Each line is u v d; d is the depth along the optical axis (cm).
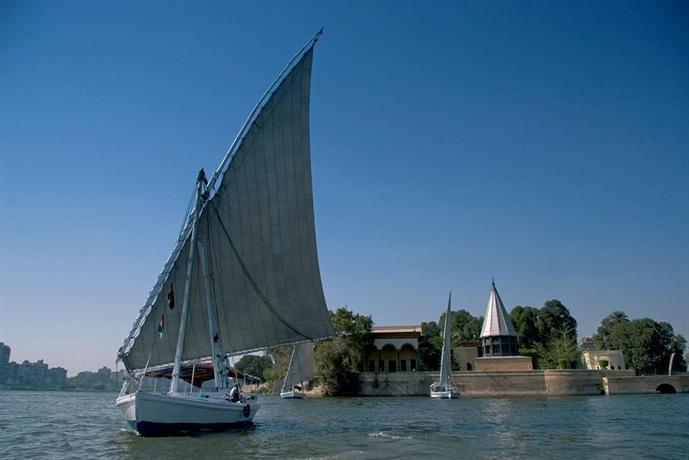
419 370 9700
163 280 2986
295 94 3281
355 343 9094
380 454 2150
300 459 2020
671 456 2147
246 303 3152
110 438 2772
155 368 2983
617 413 4441
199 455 2120
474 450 2277
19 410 5688
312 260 3331
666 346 11600
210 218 3064
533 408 5181
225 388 3017
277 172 3234
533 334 12006
